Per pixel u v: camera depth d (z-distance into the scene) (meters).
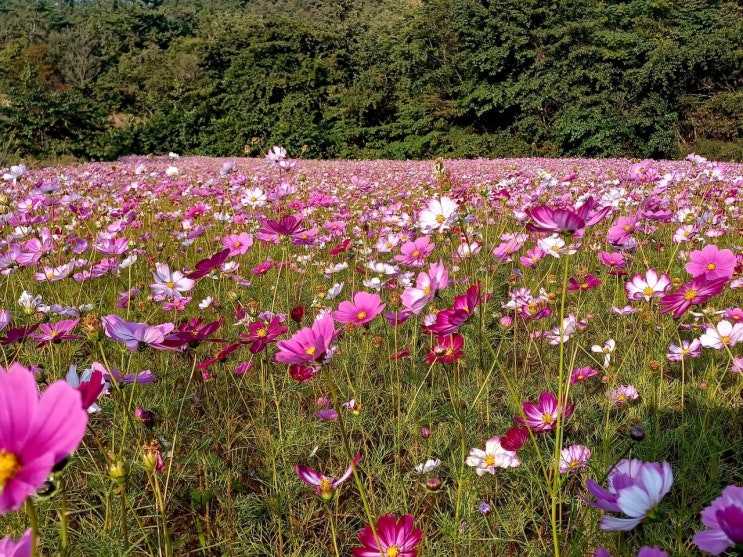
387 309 2.46
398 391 1.88
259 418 1.83
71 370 1.20
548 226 1.10
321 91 25.58
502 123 24.00
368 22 46.81
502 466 1.34
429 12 25.14
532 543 1.33
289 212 4.03
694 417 1.78
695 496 1.47
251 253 3.82
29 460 0.51
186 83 27.05
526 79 22.19
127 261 2.34
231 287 2.97
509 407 1.93
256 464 1.75
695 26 22.09
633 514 0.72
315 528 1.51
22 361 2.12
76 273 2.60
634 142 20.75
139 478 1.61
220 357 1.51
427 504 1.53
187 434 1.86
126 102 30.20
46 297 2.82
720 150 19.86
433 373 2.17
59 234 3.13
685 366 2.23
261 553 1.44
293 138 23.20
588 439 1.68
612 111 20.67
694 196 4.96
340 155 23.73
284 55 25.64
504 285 3.14
